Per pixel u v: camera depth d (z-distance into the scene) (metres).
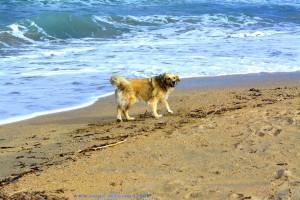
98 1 34.03
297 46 22.30
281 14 33.31
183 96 13.47
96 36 24.84
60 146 9.01
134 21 27.94
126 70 16.67
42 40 23.34
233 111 10.55
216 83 15.32
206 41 23.53
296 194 5.69
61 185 6.52
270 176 6.30
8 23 25.72
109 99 13.41
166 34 25.31
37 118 11.46
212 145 7.87
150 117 11.16
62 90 14.17
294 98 12.23
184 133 8.75
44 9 30.39
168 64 17.80
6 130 10.41
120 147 8.22
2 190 6.46
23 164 8.01
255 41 23.83
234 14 31.48
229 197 5.71
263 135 8.15
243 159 7.07
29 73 16.20
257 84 15.23
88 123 10.98
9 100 12.92
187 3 35.06
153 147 8.01
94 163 7.40
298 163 6.73
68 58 18.91
